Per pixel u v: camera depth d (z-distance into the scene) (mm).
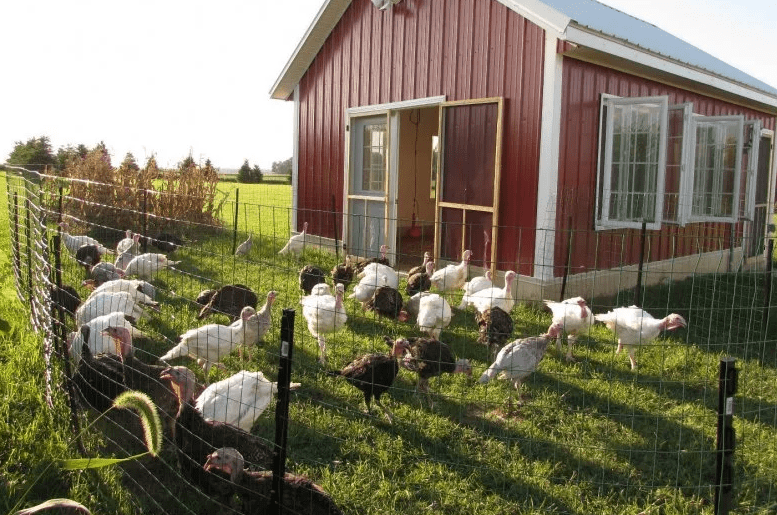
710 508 4250
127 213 16578
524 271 9875
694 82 11836
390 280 8859
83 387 5148
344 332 7934
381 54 12320
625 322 6789
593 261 10352
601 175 10359
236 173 54844
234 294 7688
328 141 13906
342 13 13164
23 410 5238
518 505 4258
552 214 9508
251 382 5000
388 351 6676
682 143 11586
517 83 9805
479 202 10602
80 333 5820
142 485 4441
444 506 4238
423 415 5621
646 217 10477
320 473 4594
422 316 7203
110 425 5172
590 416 5648
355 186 13352
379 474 4609
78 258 10875
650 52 9992
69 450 4633
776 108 15750
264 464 4230
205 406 4707
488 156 10367
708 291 11086
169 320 8062
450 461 4824
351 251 13438
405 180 17750
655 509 4219
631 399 6035
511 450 4996
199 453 4172
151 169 17203
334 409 5699
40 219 7418
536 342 5738
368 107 12617
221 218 18125
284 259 12602
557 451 5016
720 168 12930
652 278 11836
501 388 6215
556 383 6410
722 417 3127
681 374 6824
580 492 4398
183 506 4102
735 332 8609
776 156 16578
